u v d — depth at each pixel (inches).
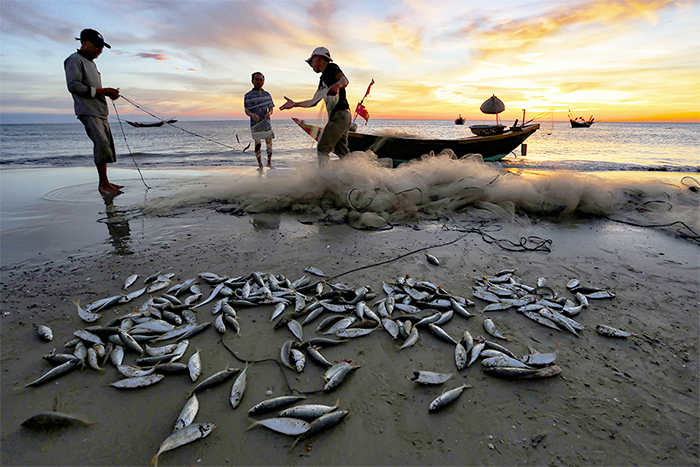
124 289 143.5
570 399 90.4
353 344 113.9
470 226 233.8
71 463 73.5
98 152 292.2
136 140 1196.5
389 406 89.0
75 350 106.1
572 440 79.0
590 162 589.3
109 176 396.2
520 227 231.6
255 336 117.3
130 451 76.4
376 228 226.7
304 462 74.3
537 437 79.8
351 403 89.7
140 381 95.6
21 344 108.8
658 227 229.9
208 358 106.5
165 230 214.4
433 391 94.0
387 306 131.6
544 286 148.9
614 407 87.7
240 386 93.2
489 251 188.5
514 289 144.5
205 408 88.0
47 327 114.5
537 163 572.1
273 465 73.7
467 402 90.0
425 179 283.3
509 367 99.4
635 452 76.0
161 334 116.2
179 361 104.7
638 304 135.1
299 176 284.8
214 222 232.2
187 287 144.8
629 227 232.7
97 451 76.3
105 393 92.4
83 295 138.0
